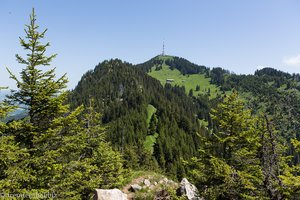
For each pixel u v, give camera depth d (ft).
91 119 86.89
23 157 46.88
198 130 450.30
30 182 47.57
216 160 59.11
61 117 51.57
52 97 51.47
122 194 58.03
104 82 619.26
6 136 43.27
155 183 87.10
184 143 387.96
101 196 55.11
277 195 41.11
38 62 49.88
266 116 44.21
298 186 35.86
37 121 51.75
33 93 47.73
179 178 287.89
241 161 61.41
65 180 53.01
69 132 56.13
